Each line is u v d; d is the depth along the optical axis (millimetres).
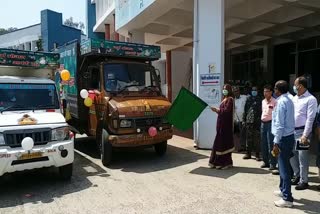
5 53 8250
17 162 6629
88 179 7793
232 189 6891
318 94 18562
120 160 9609
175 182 7441
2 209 6078
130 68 9773
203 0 10617
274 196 6449
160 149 9984
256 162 9094
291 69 20609
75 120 11234
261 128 8484
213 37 10570
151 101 9172
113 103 8766
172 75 26438
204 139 10859
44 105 8156
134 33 17328
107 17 22484
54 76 9367
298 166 7000
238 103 10586
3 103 7758
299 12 15023
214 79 10578
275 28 18250
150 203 6203
